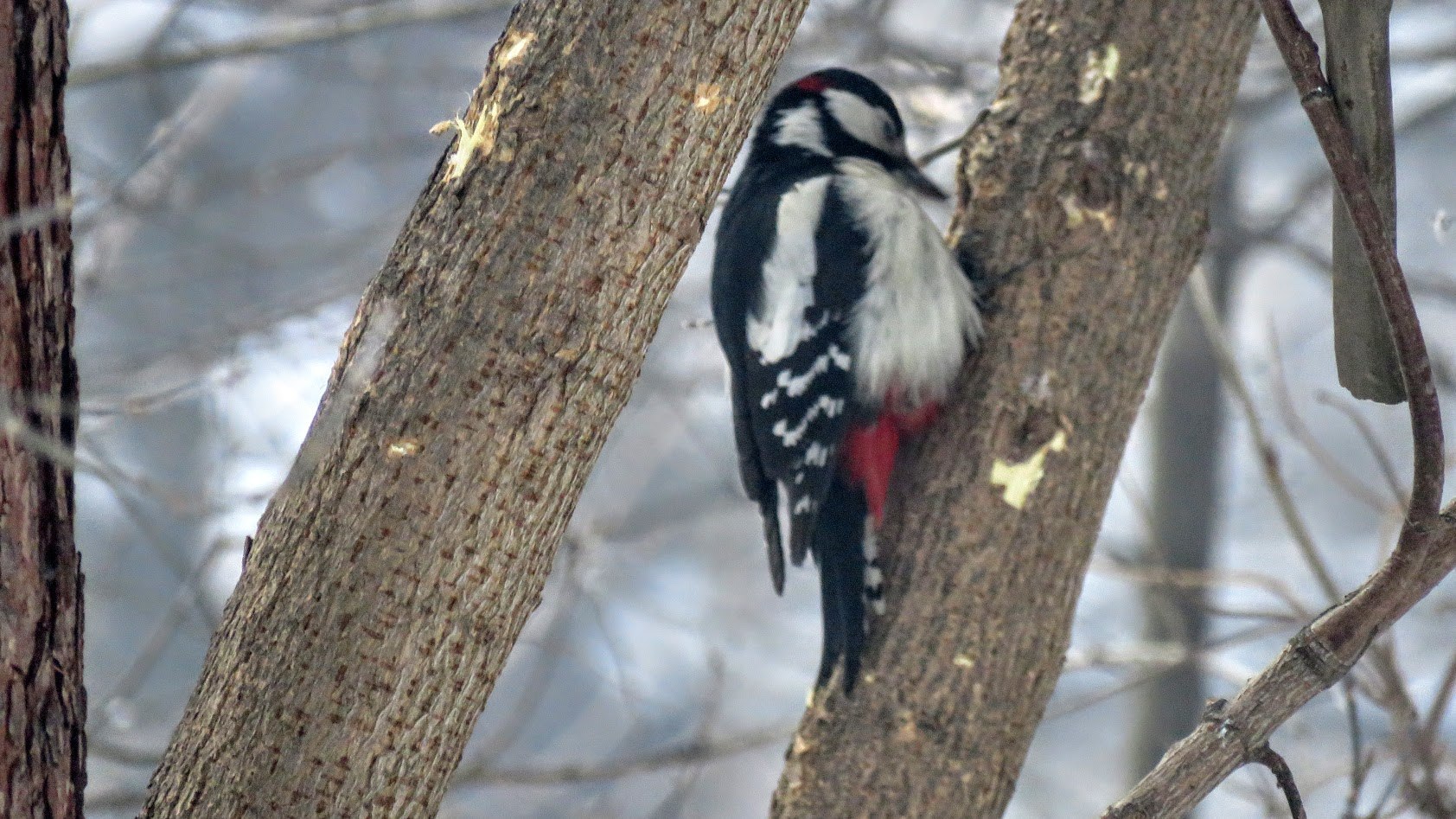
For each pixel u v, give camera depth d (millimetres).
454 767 5238
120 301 17875
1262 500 21469
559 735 22500
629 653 17828
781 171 10156
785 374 9047
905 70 15242
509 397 5090
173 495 7281
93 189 12031
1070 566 7938
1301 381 21547
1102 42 8445
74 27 14992
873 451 8344
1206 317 10734
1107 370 8086
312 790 5059
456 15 15195
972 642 7770
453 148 5367
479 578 5117
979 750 7684
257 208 23297
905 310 8375
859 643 7871
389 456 5098
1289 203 19500
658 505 20594
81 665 5078
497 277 5090
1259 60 17672
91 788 15867
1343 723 16438
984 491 7977
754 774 22953
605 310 5117
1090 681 20703
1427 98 20094
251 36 15367
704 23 5109
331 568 5109
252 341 12219
